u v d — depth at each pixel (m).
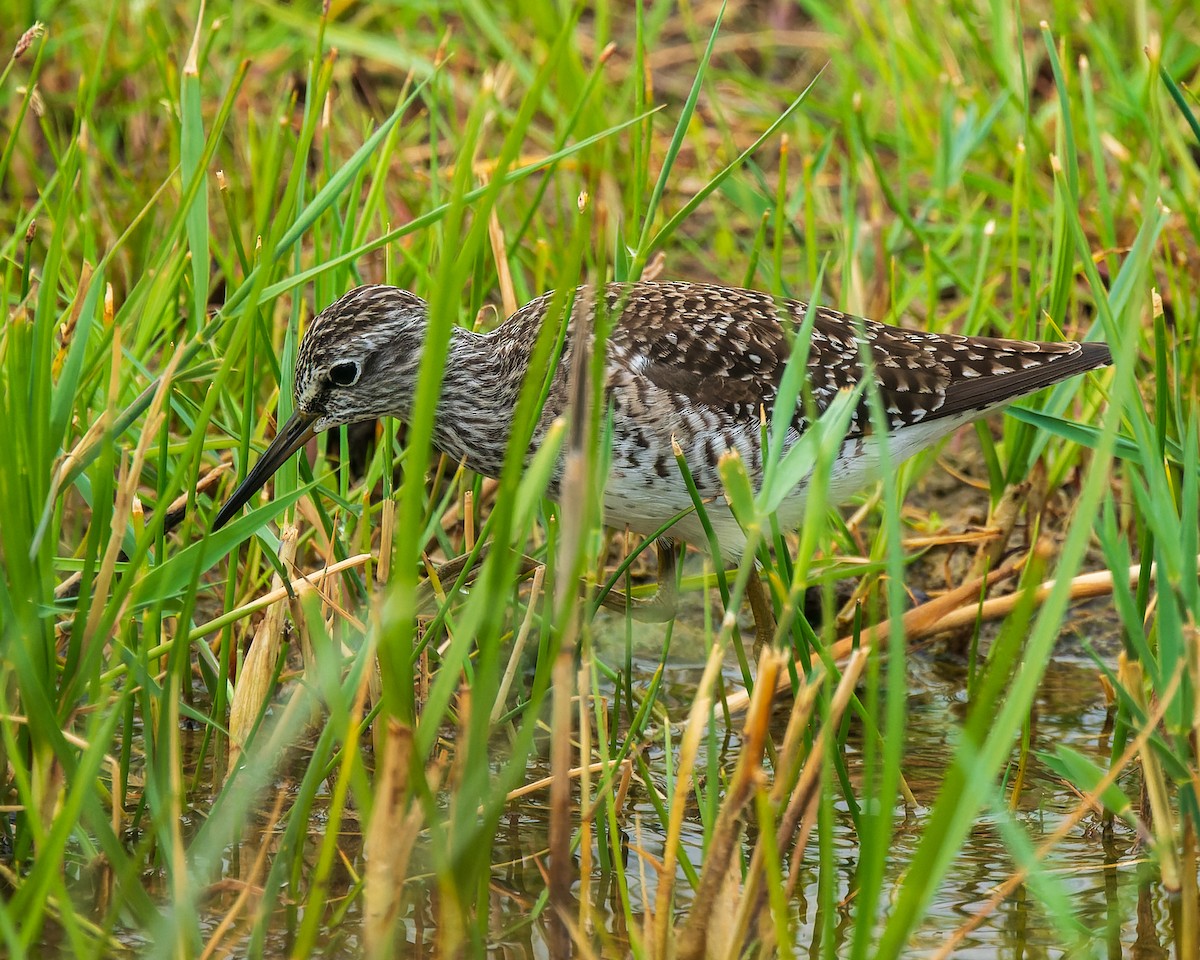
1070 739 10.68
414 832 6.79
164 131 15.73
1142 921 8.50
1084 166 15.71
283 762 9.77
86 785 6.72
